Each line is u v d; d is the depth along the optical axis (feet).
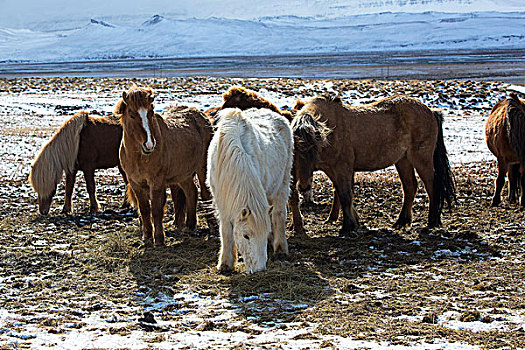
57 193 40.78
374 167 31.53
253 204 20.61
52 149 33.40
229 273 22.36
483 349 14.67
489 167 51.49
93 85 143.02
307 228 31.35
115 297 19.66
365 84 129.49
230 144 21.02
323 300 19.26
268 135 23.84
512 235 29.09
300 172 26.68
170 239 28.30
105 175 48.80
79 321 17.01
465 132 74.28
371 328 16.39
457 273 22.76
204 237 28.86
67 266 23.22
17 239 27.89
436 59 355.15
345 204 30.12
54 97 112.16
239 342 15.16
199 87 130.72
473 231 30.09
